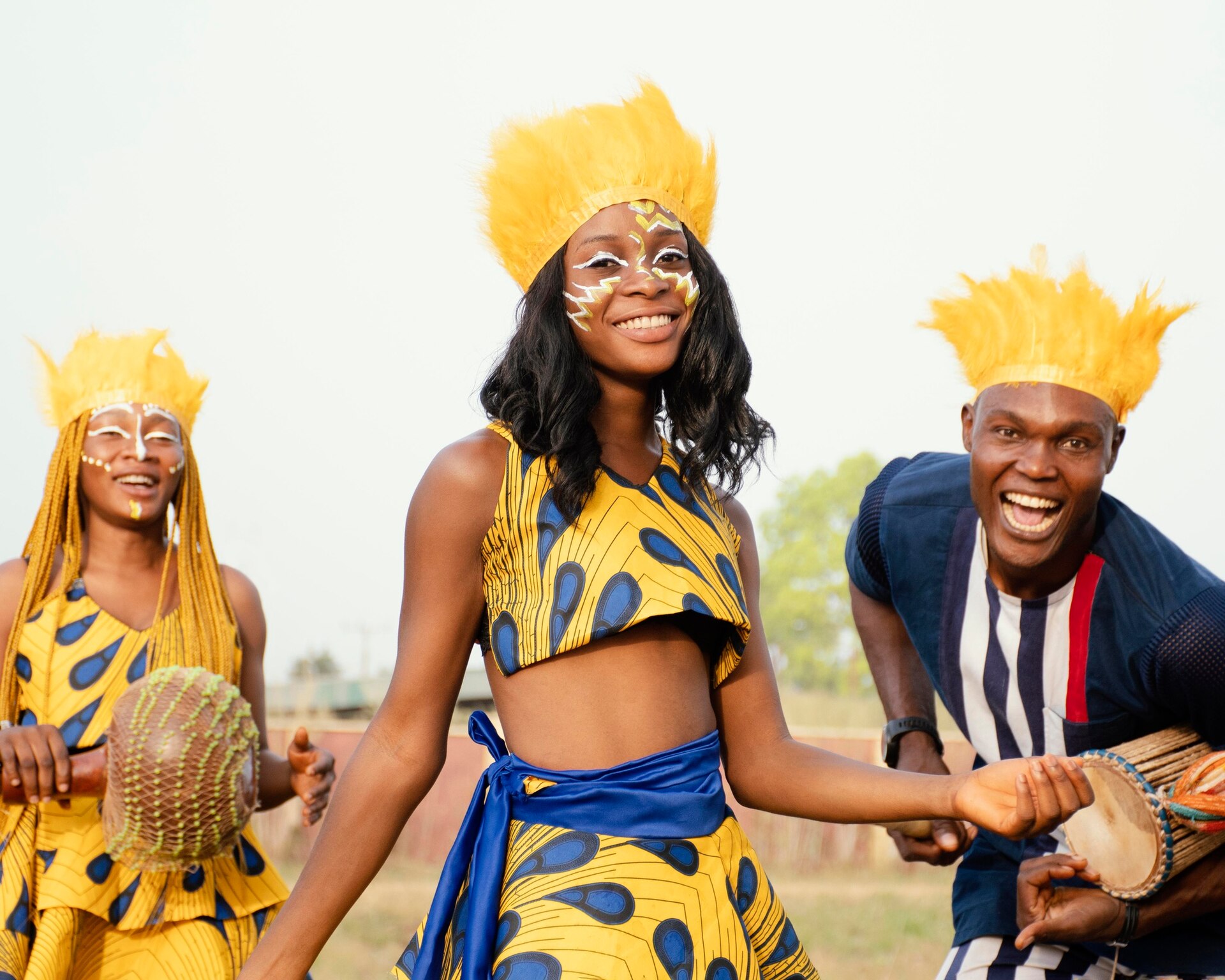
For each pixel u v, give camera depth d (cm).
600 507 297
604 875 276
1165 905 354
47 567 446
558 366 299
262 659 483
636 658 295
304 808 434
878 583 421
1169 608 349
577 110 310
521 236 309
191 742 394
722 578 303
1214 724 355
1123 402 351
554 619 290
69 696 436
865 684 3281
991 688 379
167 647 448
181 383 468
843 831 1212
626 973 267
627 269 302
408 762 298
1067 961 367
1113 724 368
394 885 1058
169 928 420
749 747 321
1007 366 350
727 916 283
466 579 299
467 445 302
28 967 407
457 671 304
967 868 396
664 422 324
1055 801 262
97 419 454
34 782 399
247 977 293
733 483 329
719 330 320
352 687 1340
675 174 311
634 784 285
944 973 382
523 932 272
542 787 288
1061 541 352
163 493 456
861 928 905
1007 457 349
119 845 399
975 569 381
